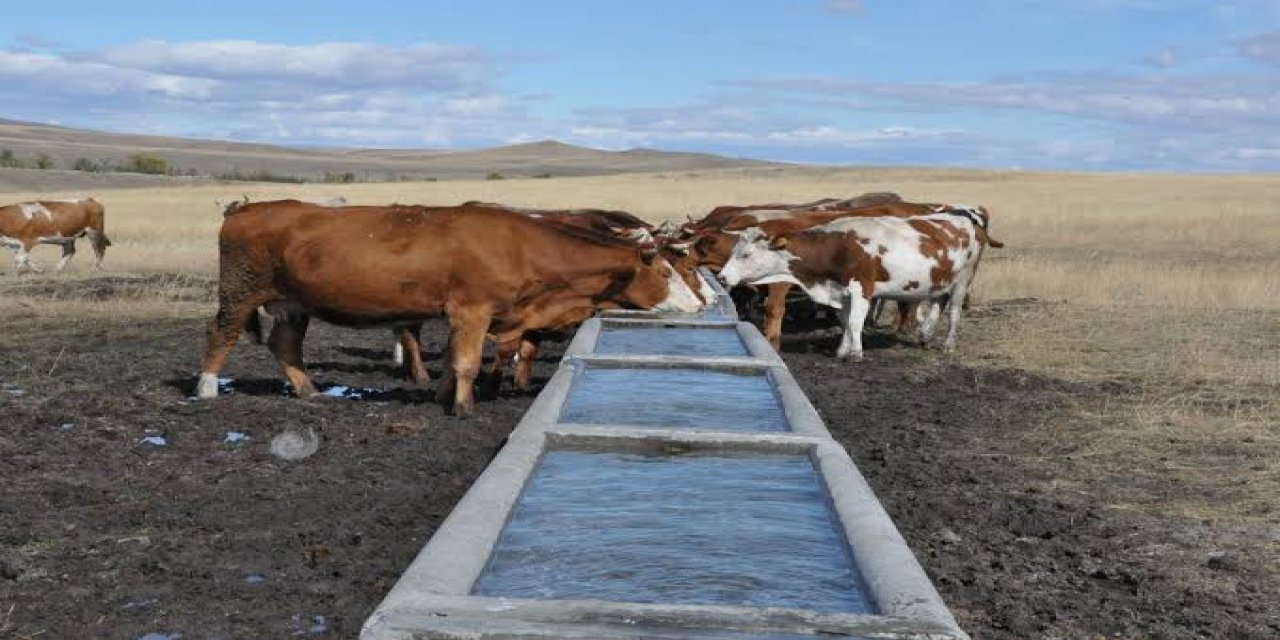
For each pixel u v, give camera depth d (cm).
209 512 695
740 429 753
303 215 988
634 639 351
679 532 512
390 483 767
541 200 5478
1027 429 1002
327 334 1523
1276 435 966
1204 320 1683
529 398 1086
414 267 974
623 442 657
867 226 1405
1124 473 852
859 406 1107
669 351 1080
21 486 743
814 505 556
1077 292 1997
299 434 898
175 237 3103
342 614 531
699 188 7188
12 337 1424
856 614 383
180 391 1073
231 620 523
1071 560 653
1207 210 4331
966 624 546
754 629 363
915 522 717
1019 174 10012
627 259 1034
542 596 431
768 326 1462
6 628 510
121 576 580
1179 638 538
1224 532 707
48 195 6194
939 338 1569
